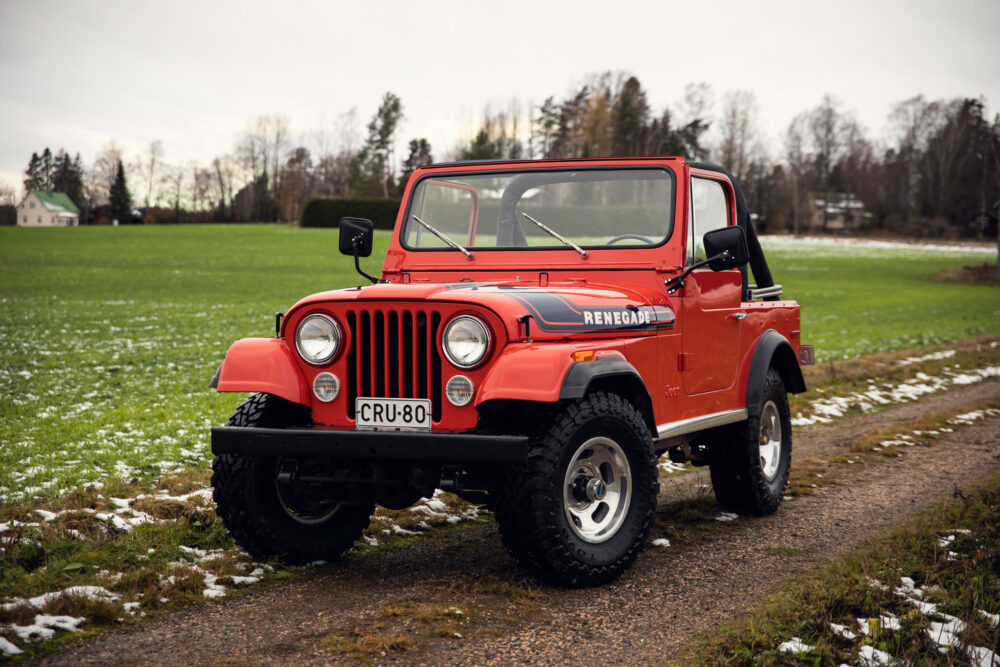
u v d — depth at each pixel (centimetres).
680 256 510
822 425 995
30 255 5038
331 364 439
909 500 643
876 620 379
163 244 6200
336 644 361
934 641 368
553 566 425
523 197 543
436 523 561
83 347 1636
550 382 402
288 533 469
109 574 424
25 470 652
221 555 474
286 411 468
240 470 455
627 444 453
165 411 948
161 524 505
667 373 503
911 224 10388
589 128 8681
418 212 566
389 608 400
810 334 2269
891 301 3641
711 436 595
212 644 360
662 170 522
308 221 8775
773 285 713
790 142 11550
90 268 4266
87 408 972
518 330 418
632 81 8962
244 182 12344
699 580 457
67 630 366
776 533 557
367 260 5012
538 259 533
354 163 10612
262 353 446
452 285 457
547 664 347
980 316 2933
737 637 369
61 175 14538
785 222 11088
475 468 437
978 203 10162
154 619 386
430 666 343
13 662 334
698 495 648
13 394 1073
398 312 428
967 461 784
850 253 7088
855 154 11856
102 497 555
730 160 10238
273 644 362
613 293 487
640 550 458
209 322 2197
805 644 361
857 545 524
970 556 478
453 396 419
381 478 435
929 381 1358
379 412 430
